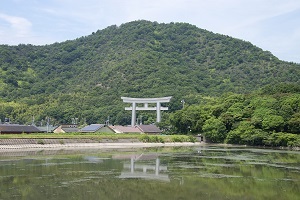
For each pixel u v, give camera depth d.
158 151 91.44
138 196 36.78
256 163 64.94
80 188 39.88
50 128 146.25
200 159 71.38
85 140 102.62
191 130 139.38
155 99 160.25
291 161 68.56
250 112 125.69
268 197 37.09
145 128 146.88
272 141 109.81
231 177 49.03
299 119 107.50
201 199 35.91
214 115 135.75
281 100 122.12
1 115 188.75
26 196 35.28
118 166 58.78
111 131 134.12
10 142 85.75
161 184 43.41
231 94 146.12
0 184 41.00
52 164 59.25
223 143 129.12
